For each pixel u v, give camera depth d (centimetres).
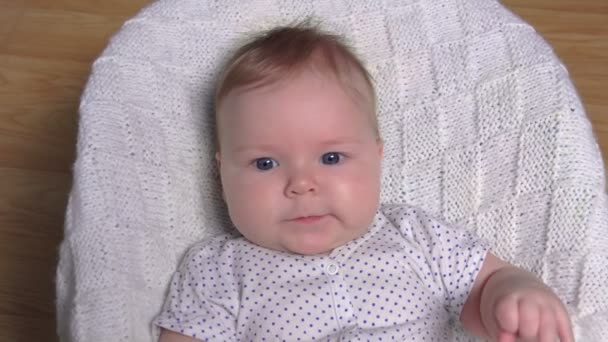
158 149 85
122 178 82
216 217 87
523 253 82
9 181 109
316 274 81
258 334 79
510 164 84
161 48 87
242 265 82
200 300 81
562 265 79
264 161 80
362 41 90
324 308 79
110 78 85
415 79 89
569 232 80
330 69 80
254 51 82
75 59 121
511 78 85
